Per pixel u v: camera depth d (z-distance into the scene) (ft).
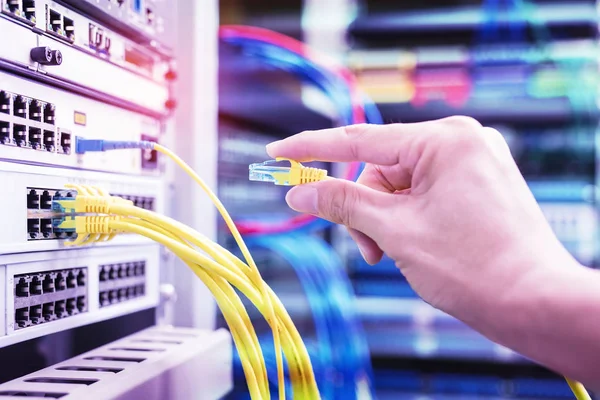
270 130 5.99
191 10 3.19
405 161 1.57
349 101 5.88
